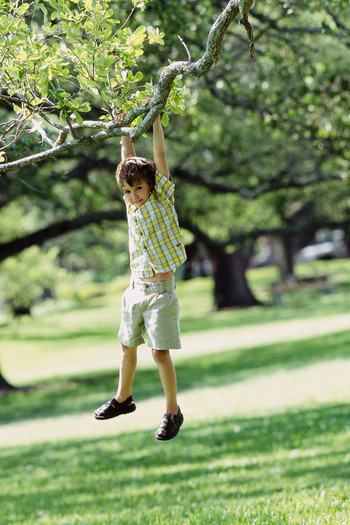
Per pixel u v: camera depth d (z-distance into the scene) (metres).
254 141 22.28
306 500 6.88
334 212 33.50
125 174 4.66
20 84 4.32
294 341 27.44
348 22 12.20
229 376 21.62
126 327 4.91
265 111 12.93
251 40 3.92
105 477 10.44
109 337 39.81
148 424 15.16
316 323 32.25
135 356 4.95
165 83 4.09
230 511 6.88
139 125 4.14
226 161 22.48
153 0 9.41
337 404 13.75
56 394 23.11
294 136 13.30
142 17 11.02
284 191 26.66
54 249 45.00
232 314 41.56
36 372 30.73
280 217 36.25
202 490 8.72
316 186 28.09
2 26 4.14
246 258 46.38
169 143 19.98
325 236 75.31
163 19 9.63
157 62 10.45
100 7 4.13
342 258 65.94
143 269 4.79
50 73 4.17
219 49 3.92
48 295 65.38
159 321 4.73
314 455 9.83
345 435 10.76
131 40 4.17
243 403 15.89
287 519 6.20
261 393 16.92
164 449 11.89
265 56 12.39
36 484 10.55
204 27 10.69
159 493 8.92
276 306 42.38
